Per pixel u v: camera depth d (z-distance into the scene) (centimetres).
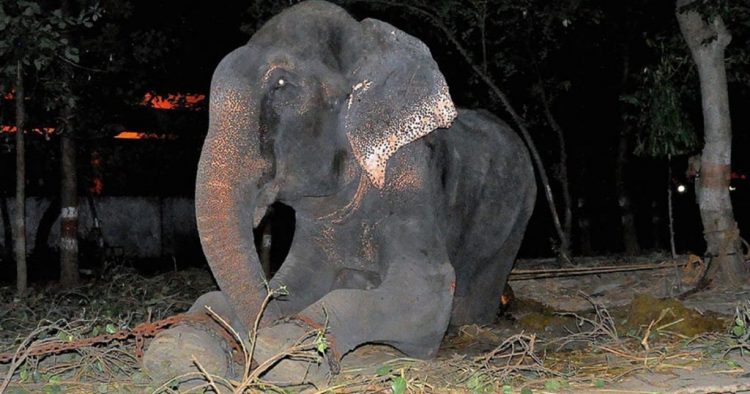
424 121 629
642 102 1277
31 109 1511
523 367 591
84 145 1770
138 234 2331
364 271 672
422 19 1451
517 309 936
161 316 924
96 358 608
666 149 1217
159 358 535
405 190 652
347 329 567
